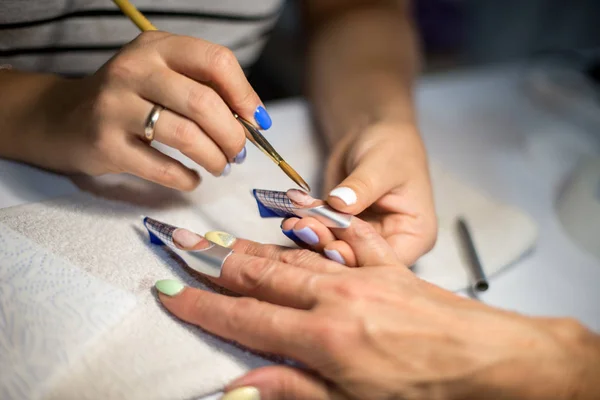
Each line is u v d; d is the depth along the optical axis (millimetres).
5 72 535
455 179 619
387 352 336
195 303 378
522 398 344
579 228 602
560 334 365
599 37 1344
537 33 1392
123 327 374
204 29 679
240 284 398
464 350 337
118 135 438
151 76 411
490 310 365
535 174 705
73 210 475
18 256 404
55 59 633
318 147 628
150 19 624
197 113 410
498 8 1362
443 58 1369
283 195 430
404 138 529
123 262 428
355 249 411
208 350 370
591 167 640
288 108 691
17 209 464
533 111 836
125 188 512
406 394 340
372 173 452
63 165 504
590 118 810
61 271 398
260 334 354
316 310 354
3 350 343
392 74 668
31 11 557
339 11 767
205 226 489
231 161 453
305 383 346
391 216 472
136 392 336
